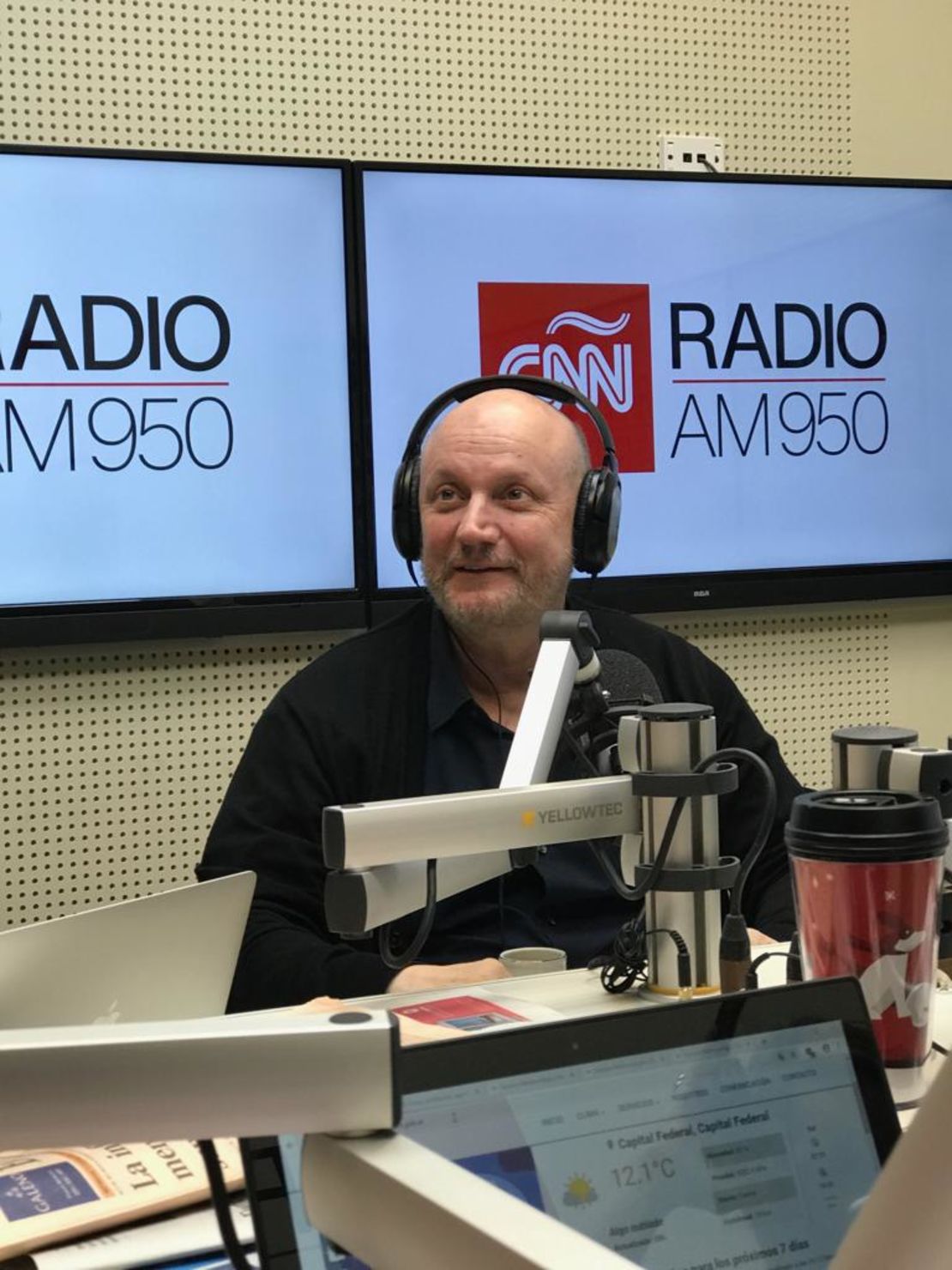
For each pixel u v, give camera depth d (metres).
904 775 1.04
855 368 2.87
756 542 2.80
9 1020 1.04
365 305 2.53
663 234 2.72
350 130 2.59
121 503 2.39
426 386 2.58
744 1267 0.62
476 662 1.85
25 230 2.33
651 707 1.16
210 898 1.16
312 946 1.57
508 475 1.78
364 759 1.80
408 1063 0.60
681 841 1.14
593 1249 0.45
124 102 2.45
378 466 2.55
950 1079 0.42
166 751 2.47
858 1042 0.70
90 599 2.38
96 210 2.37
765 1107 0.66
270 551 2.48
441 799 1.00
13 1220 0.81
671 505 2.73
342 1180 0.52
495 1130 0.60
